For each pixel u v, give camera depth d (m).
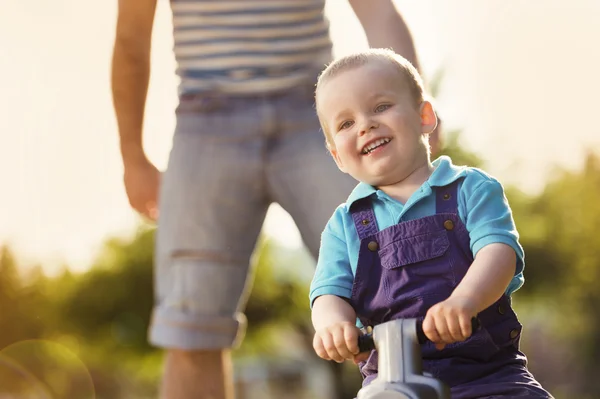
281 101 4.40
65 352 29.80
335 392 25.30
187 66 4.51
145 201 4.98
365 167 2.98
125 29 4.76
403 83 3.01
